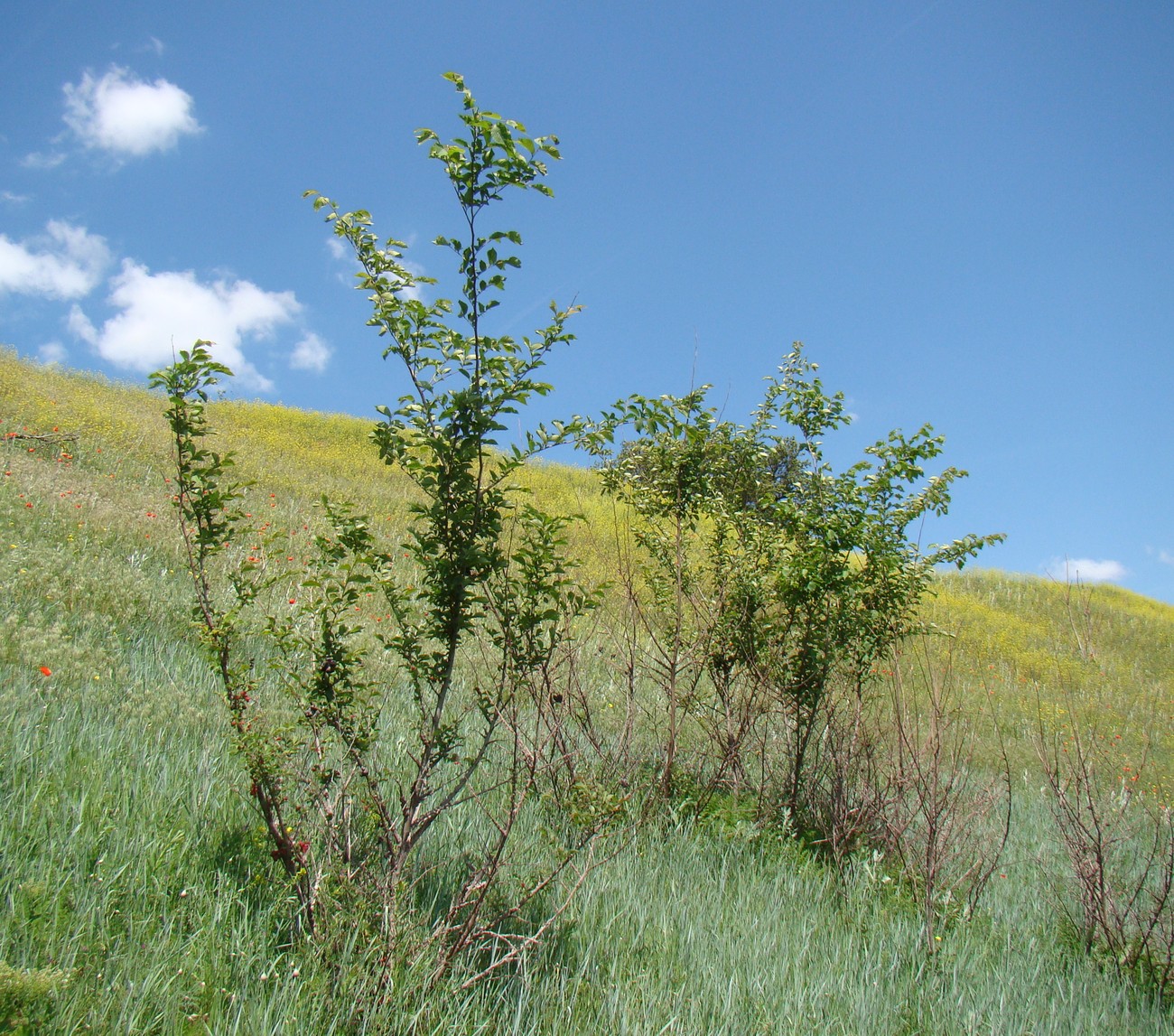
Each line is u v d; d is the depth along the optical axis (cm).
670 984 351
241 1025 258
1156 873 636
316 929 304
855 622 625
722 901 452
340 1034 270
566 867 420
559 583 344
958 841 588
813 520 638
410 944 307
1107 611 2472
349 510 359
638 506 680
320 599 355
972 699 1150
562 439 343
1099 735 1182
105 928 283
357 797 362
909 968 422
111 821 345
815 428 686
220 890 321
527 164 305
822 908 482
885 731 635
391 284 332
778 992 362
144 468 1286
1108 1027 424
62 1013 240
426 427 329
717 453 594
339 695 344
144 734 454
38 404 1468
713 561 692
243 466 1509
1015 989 436
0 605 602
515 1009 307
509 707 370
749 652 647
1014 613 2273
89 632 588
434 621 347
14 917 269
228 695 339
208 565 873
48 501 921
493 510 336
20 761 376
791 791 623
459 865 396
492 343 324
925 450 643
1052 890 597
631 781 555
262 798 325
